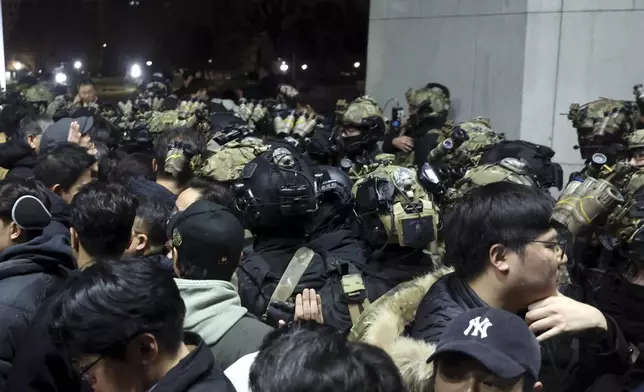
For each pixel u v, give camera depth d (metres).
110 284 1.58
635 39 6.36
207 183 3.14
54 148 3.86
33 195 2.68
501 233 1.73
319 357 1.23
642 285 2.22
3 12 13.21
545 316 1.76
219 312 2.13
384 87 8.00
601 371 1.92
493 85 7.05
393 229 2.91
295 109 6.47
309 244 2.99
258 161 2.95
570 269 2.71
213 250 2.21
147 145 6.04
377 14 8.00
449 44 7.40
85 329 1.55
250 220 2.90
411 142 6.12
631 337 2.22
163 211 2.84
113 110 8.57
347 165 4.00
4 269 2.28
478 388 1.31
